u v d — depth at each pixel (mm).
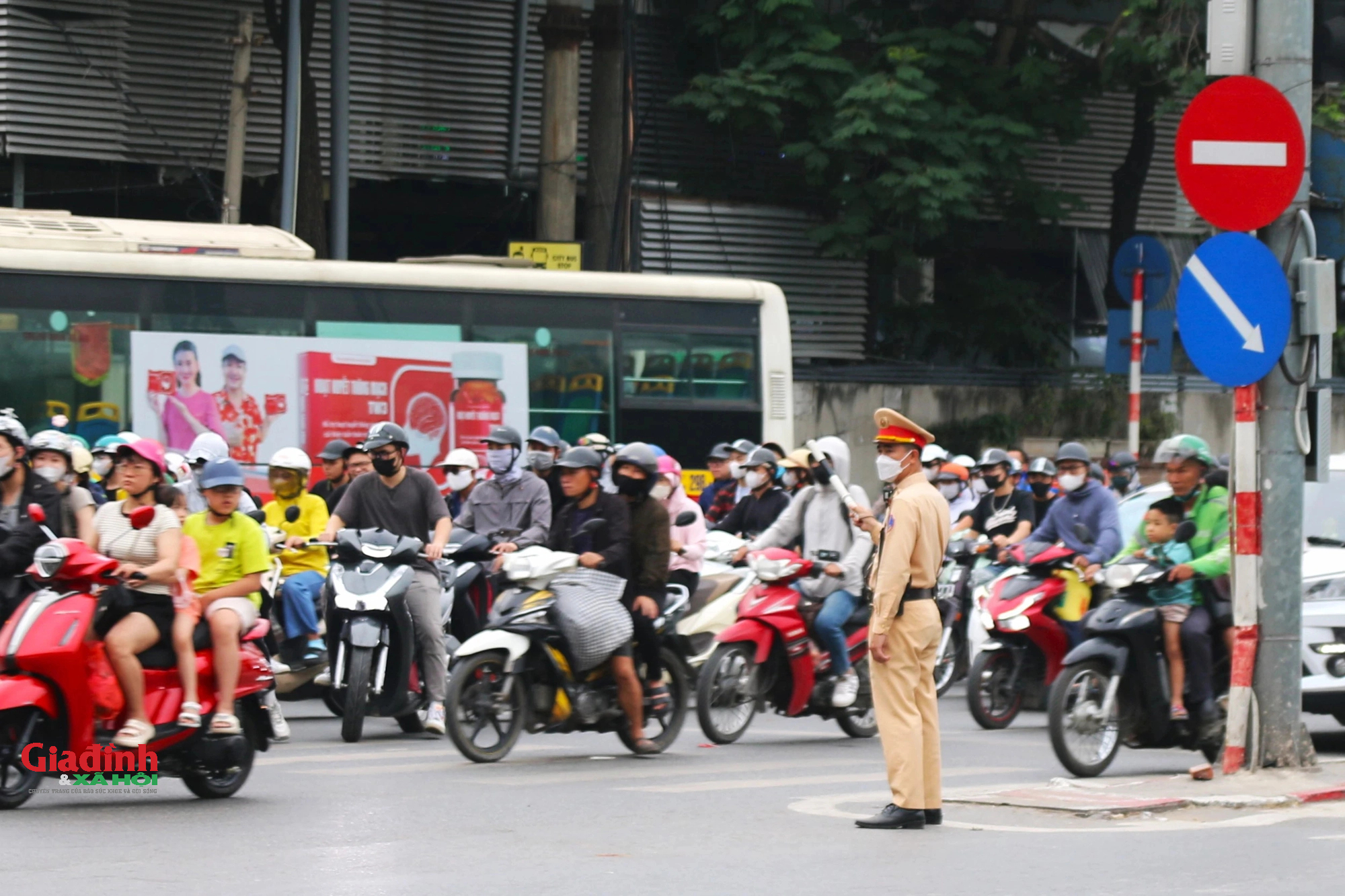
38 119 37406
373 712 20859
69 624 14805
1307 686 20031
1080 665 17578
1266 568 17000
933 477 27703
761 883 12125
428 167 43188
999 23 44781
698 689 20562
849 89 41062
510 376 31344
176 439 28125
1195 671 17828
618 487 19234
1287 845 13820
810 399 43375
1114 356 35125
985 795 15953
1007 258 50594
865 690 21500
